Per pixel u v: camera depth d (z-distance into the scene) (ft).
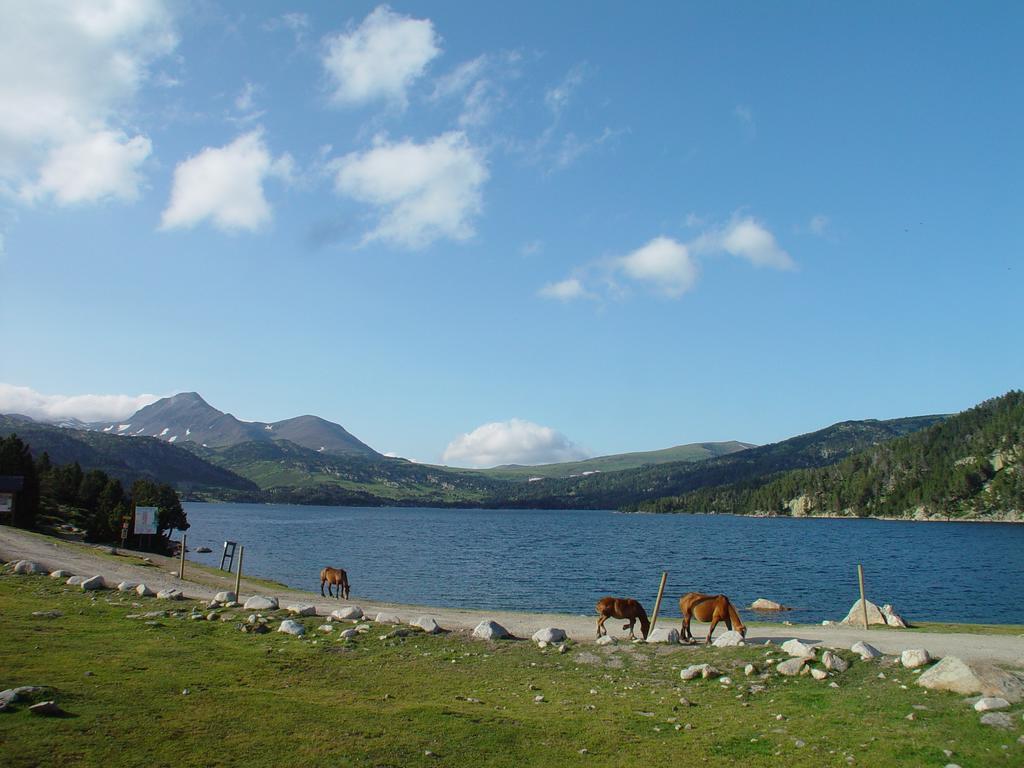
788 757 42.37
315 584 209.77
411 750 41.37
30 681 49.39
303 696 53.16
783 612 159.02
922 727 45.55
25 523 245.04
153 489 328.29
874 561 326.03
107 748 37.60
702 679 62.64
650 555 361.30
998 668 52.80
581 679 64.34
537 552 378.12
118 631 73.05
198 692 50.93
